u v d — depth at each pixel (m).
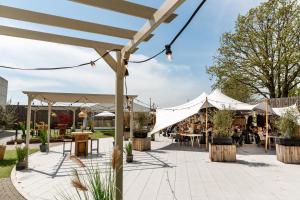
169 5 2.35
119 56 3.65
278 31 19.59
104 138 18.28
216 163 7.88
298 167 7.16
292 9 19.09
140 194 4.66
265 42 19.88
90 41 3.37
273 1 19.50
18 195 4.78
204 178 5.88
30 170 6.99
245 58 21.02
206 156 9.37
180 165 7.56
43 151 10.98
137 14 2.62
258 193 4.69
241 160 8.41
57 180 5.82
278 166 7.34
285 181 5.57
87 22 2.87
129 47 3.35
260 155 9.55
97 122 28.95
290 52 18.80
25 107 25.14
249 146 12.58
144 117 11.93
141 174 6.34
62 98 10.05
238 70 20.98
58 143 15.23
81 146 9.55
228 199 4.36
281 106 15.73
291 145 7.80
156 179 5.81
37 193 4.81
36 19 2.65
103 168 6.64
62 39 3.19
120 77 3.69
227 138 8.22
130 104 11.20
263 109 12.77
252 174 6.29
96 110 23.23
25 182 5.66
